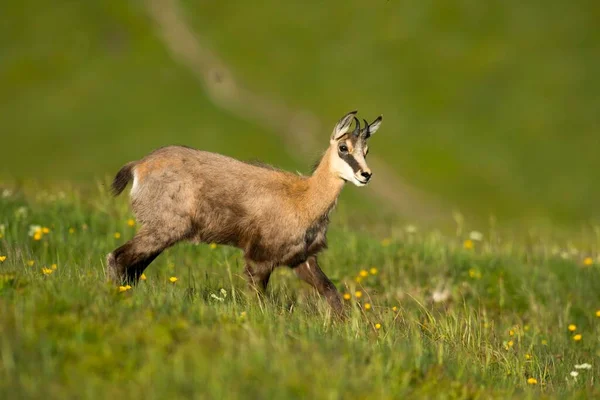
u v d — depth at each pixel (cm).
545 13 16362
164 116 14675
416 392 1867
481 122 14762
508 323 3253
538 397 2177
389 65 15850
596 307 3594
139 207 2759
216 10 17412
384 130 14625
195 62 16100
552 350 2977
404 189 13412
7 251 2727
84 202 3944
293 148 14412
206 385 1605
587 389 2364
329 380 1706
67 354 1672
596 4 16462
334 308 2856
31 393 1493
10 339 1667
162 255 3312
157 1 17338
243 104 15275
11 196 3850
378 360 1917
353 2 17200
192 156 2811
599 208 13125
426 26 16462
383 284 3475
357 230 4353
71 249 3120
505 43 15938
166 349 1755
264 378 1664
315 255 2952
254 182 2830
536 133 14425
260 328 1986
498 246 4144
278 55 16250
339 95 15350
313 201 2864
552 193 13450
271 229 2834
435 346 2366
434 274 3606
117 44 16400
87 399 1515
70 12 16750
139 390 1566
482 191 13500
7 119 14862
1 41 16388
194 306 2069
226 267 3231
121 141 14300
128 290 2220
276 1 17488
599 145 14225
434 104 15125
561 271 3900
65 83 15562
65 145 14162
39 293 1936
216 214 2808
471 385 2052
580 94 15038
